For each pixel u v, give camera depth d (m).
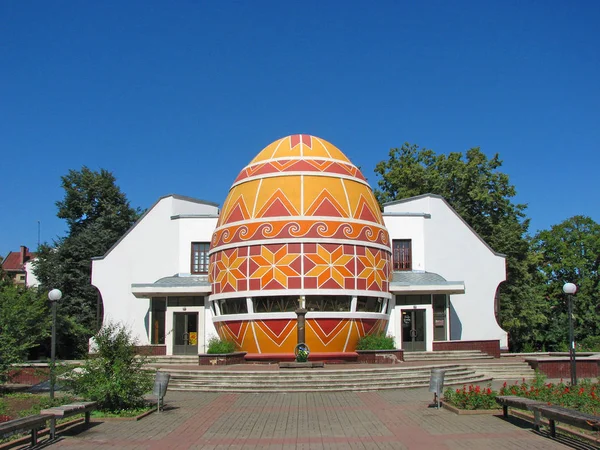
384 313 37.09
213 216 43.84
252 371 27.45
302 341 32.50
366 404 21.52
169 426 17.42
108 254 44.28
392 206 44.94
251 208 36.75
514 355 40.12
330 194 36.50
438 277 41.25
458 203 56.41
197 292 38.59
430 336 38.59
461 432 15.70
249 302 34.91
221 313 36.97
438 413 18.91
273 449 14.23
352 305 34.84
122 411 19.30
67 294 52.84
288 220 35.38
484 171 56.81
